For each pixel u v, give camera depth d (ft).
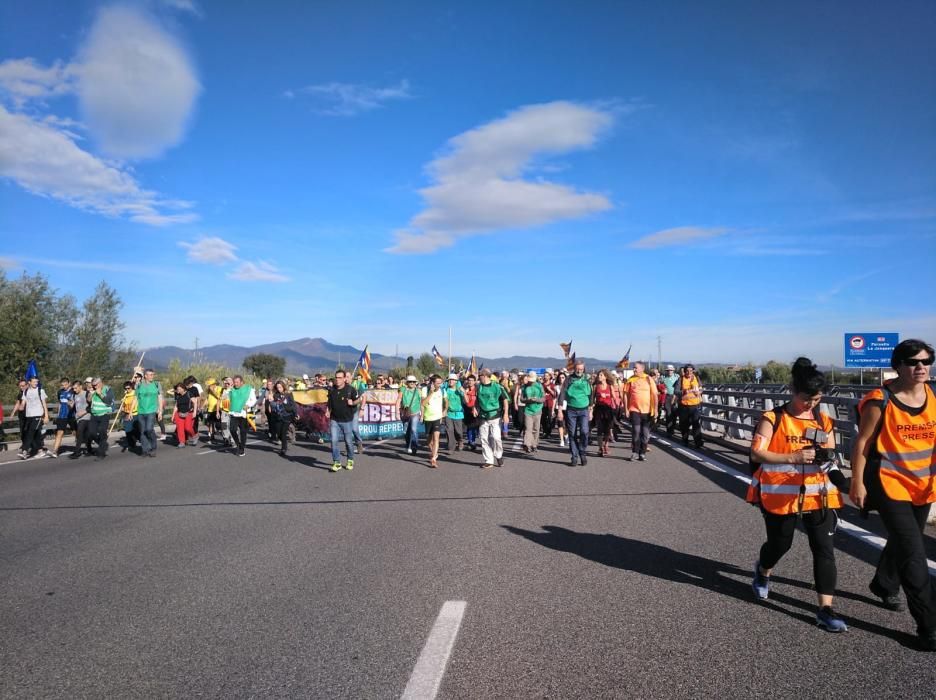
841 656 12.64
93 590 17.61
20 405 51.29
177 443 62.08
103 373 102.06
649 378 42.86
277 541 22.41
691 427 48.62
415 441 50.08
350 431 40.93
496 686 11.66
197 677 12.28
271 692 11.64
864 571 17.92
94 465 45.93
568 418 40.83
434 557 19.97
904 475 13.53
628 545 20.95
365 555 20.38
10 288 93.81
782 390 52.19
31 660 13.19
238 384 50.42
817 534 14.26
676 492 30.19
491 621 14.73
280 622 14.94
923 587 12.93
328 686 11.82
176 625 14.92
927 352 13.41
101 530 24.82
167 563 20.02
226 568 19.33
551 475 36.68
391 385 73.15
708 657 12.66
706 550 20.22
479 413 41.42
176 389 59.52
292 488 33.71
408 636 13.97
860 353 51.24
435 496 30.60
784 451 14.75
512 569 18.57
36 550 21.97
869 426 13.80
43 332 93.50
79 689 11.90
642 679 11.82
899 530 13.30
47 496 32.73
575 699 11.16
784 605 15.43
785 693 11.23
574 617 14.85
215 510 28.17
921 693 11.18
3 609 16.21
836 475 14.49
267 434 68.90
